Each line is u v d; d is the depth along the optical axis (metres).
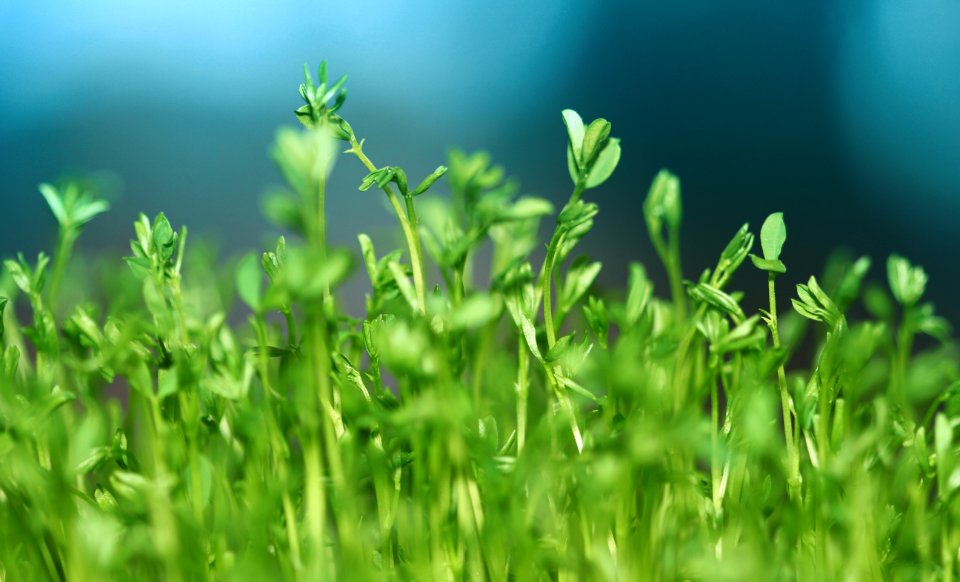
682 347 0.53
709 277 0.52
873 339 0.51
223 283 0.53
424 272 0.53
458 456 0.51
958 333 1.59
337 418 0.52
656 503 0.52
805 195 2.36
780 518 0.53
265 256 0.52
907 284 0.53
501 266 0.55
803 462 0.53
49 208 0.53
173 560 0.49
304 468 0.52
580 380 0.52
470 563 0.52
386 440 0.51
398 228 0.53
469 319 0.50
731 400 0.52
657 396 0.50
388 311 0.52
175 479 0.50
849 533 0.51
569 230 0.51
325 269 0.48
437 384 0.50
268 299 0.49
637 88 2.88
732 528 0.52
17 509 0.51
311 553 0.50
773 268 0.51
